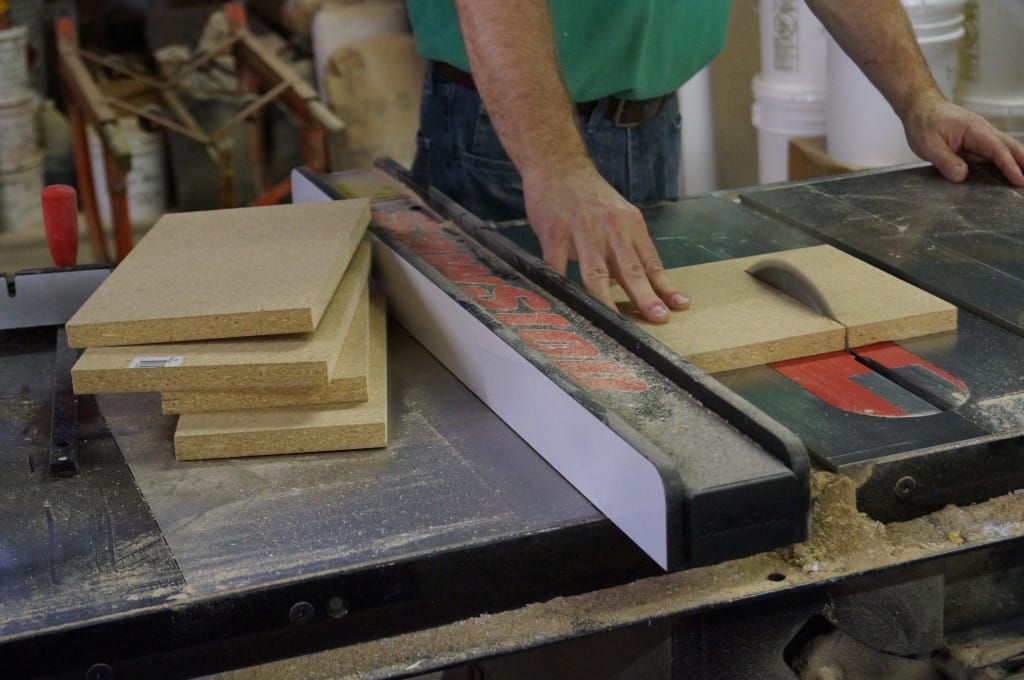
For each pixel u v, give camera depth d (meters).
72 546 1.00
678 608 0.96
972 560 1.11
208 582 0.93
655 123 1.97
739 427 0.97
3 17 3.51
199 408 1.16
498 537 0.97
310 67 3.74
